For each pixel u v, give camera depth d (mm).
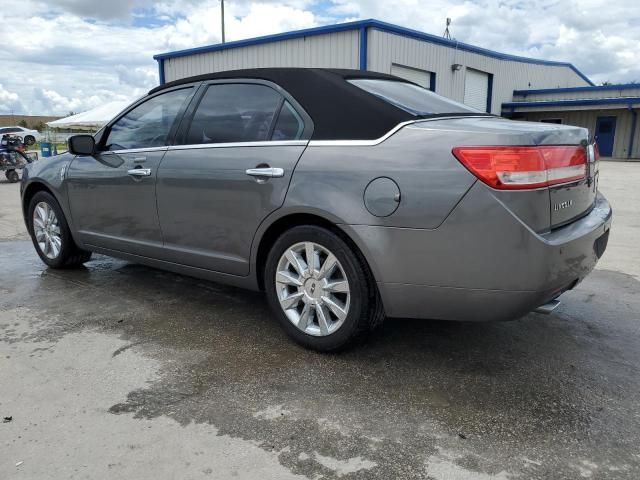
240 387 2766
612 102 26328
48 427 2404
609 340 3383
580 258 2730
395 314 2863
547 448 2262
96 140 4363
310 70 3273
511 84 26844
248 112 3393
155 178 3732
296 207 2982
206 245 3535
